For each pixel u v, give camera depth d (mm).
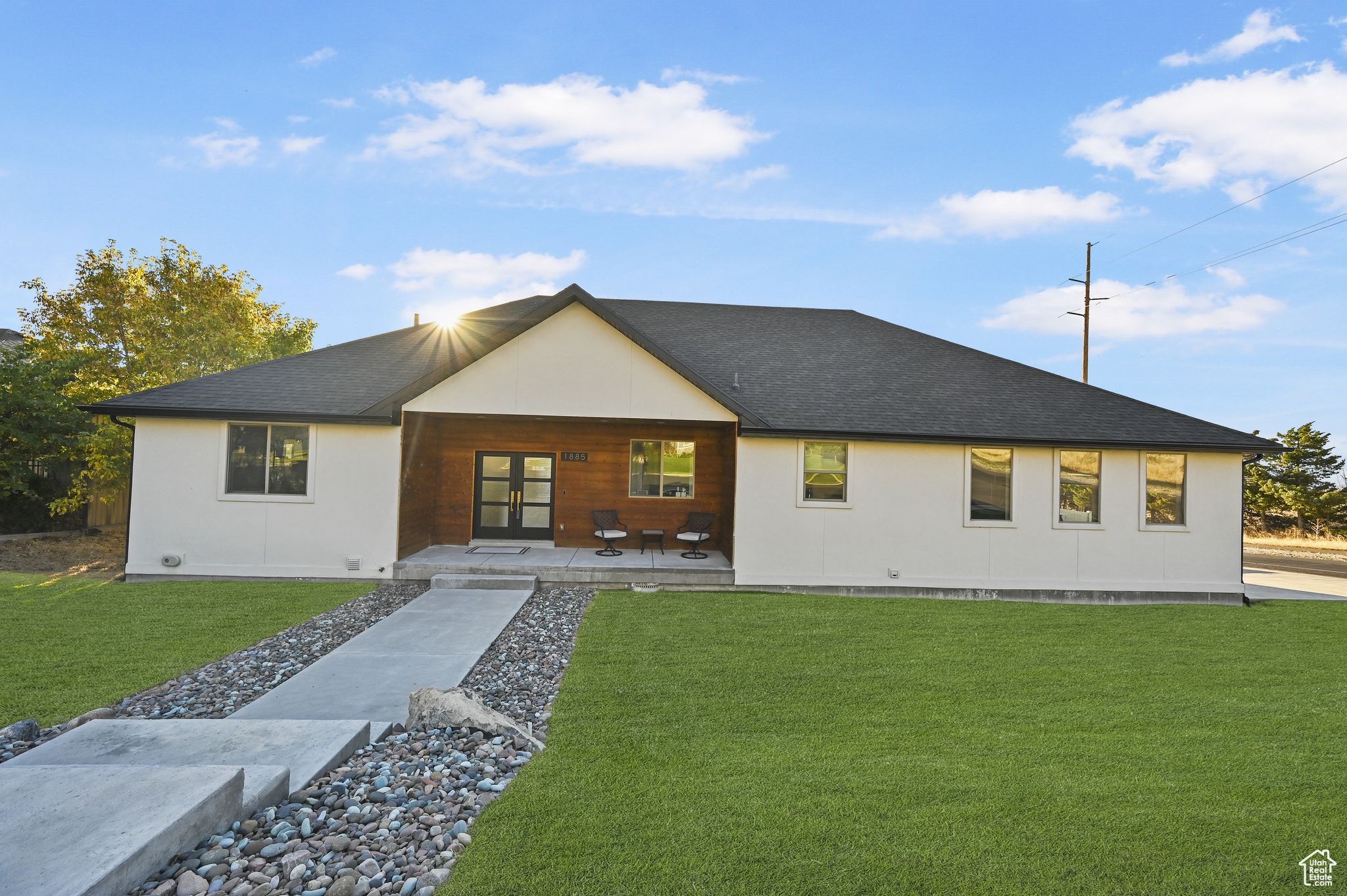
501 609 9625
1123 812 3727
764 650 7750
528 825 3426
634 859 3121
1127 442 12242
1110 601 12383
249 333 24391
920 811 3682
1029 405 13633
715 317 17406
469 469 14336
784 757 4527
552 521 14414
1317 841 3438
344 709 5742
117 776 3275
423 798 3727
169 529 11398
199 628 8195
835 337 16781
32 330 22375
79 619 8516
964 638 8617
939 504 12281
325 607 9547
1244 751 4793
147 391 11750
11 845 2639
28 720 4898
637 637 8273
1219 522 12539
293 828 3301
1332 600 12711
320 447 11594
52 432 16219
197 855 2977
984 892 2932
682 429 14516
